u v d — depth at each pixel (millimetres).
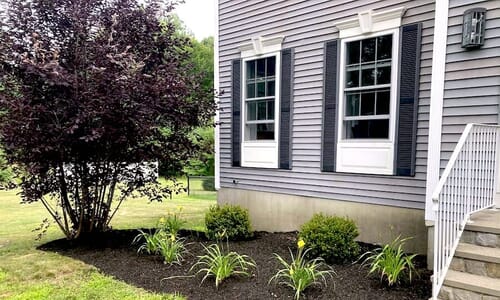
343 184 5516
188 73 5965
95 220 5789
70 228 6305
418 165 4699
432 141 4051
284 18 6250
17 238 6367
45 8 5121
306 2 5914
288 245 5180
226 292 3520
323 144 5711
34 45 4590
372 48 5148
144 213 9312
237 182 7230
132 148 5477
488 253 3193
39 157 4816
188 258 4547
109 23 5363
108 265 4469
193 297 3453
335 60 5516
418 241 4723
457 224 3357
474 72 3777
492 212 3793
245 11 6895
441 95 3980
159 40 5785
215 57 7527
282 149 6340
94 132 4492
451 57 3912
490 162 3701
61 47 5121
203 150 6125
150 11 5656
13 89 4863
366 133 5281
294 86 6152
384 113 5059
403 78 4789
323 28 5703
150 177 5879
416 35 4652
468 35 3736
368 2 5152
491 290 2924
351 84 5410
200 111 5645
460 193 3369
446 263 3193
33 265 4559
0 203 11219
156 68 5469
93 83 4730
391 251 3848
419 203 4699
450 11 3898
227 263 3871
